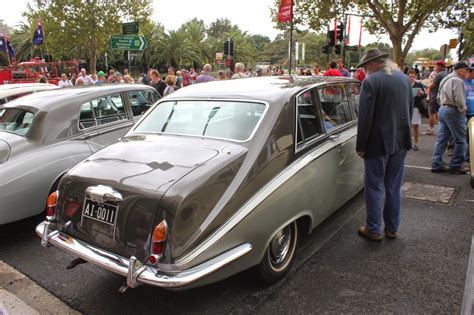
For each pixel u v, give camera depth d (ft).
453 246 13.11
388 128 12.59
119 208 9.27
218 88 13.26
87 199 9.93
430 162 23.41
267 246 10.27
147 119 13.26
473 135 17.01
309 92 12.81
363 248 13.19
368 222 13.62
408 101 12.89
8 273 12.46
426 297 10.46
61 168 15.49
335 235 14.16
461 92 19.63
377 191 13.25
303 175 11.25
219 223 9.20
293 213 10.96
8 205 14.19
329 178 12.81
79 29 80.64
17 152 14.85
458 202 16.89
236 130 11.09
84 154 16.35
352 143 14.47
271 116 11.09
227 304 10.52
